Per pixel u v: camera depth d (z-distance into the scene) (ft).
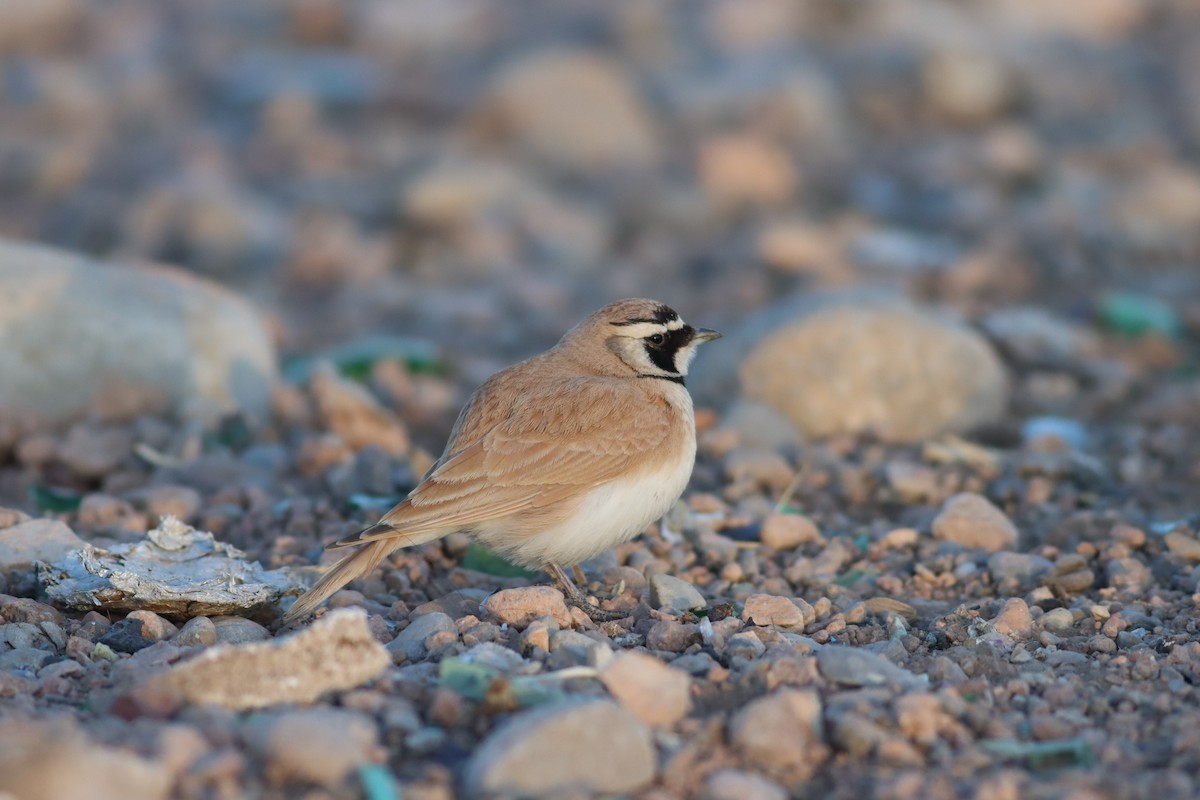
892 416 57.57
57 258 56.85
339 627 30.76
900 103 119.34
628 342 41.06
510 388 39.68
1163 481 52.90
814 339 58.18
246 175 104.68
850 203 100.32
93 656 34.47
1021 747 29.45
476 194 95.30
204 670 29.89
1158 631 37.19
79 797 24.79
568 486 37.81
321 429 55.72
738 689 31.86
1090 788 27.96
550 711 28.07
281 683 30.12
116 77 128.06
